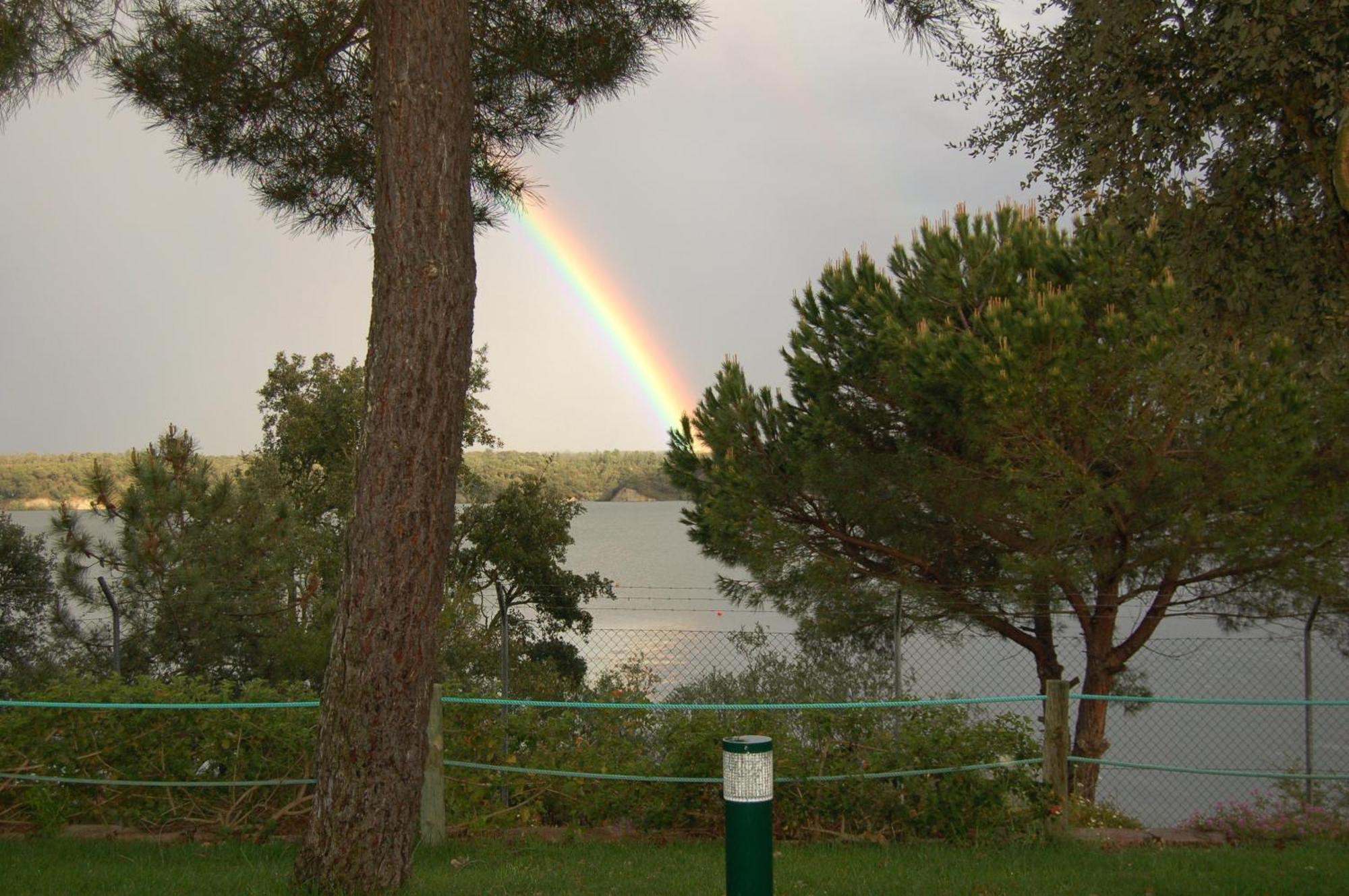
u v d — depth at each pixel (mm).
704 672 10633
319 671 12891
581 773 7355
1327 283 5684
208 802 7410
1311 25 5105
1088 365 9789
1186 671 15078
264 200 8430
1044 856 6750
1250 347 6711
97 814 7414
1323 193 5570
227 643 12750
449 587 20609
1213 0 5512
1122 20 5883
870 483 11961
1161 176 6109
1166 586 11047
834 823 7324
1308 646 8695
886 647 12070
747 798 4199
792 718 7672
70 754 7285
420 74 5469
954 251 11617
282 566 13516
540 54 7988
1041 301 9891
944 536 12039
